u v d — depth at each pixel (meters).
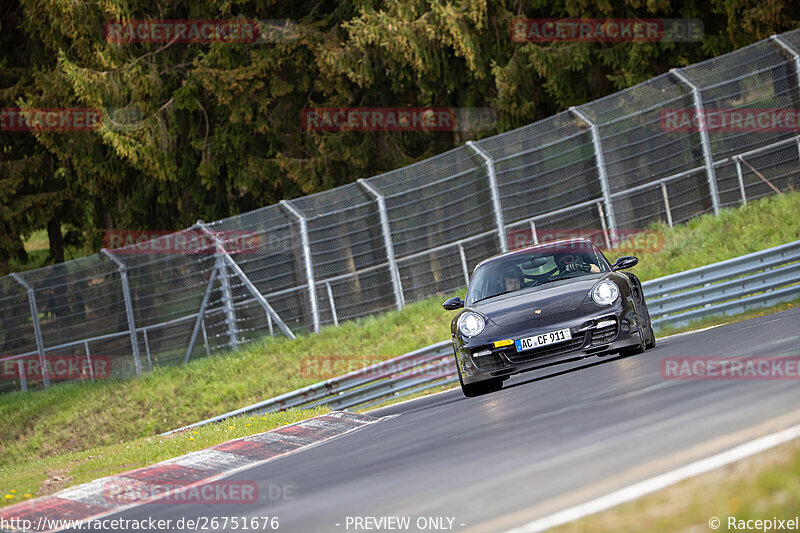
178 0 96.12
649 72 88.75
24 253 111.38
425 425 29.09
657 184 68.56
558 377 33.44
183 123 95.81
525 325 33.19
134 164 90.69
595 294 33.53
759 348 25.75
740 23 85.56
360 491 18.62
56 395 73.31
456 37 85.06
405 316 68.56
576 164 69.94
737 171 67.38
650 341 36.50
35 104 90.81
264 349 70.38
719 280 51.28
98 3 87.56
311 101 92.88
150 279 75.12
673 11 91.62
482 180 70.44
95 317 76.25
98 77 86.94
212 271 73.75
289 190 95.69
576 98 91.69
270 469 28.25
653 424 17.09
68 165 107.00
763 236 61.19
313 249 72.69
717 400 18.11
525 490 14.15
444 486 16.53
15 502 30.23
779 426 13.73
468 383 34.56
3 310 78.38
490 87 93.94
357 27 84.56
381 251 72.00
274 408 56.88
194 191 98.81
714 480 11.20
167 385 69.31
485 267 39.12
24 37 103.94
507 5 93.62
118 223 106.38
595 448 16.12
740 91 67.50
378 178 72.75
